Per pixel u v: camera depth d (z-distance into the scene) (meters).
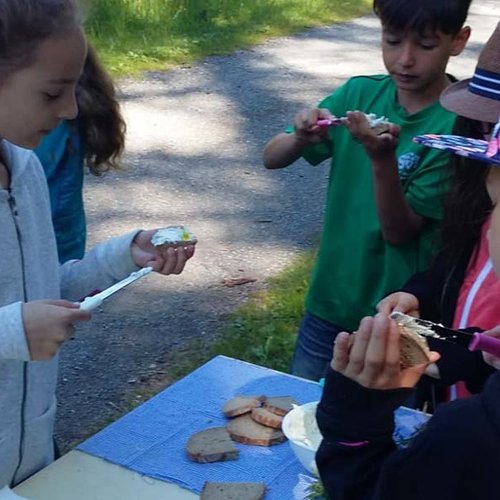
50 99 1.53
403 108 2.39
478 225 1.91
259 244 5.17
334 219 2.49
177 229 1.92
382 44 2.37
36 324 1.50
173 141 6.67
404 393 1.16
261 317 4.27
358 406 1.16
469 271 1.94
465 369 1.83
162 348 4.02
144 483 1.71
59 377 3.76
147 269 1.71
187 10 9.42
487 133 1.60
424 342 1.17
